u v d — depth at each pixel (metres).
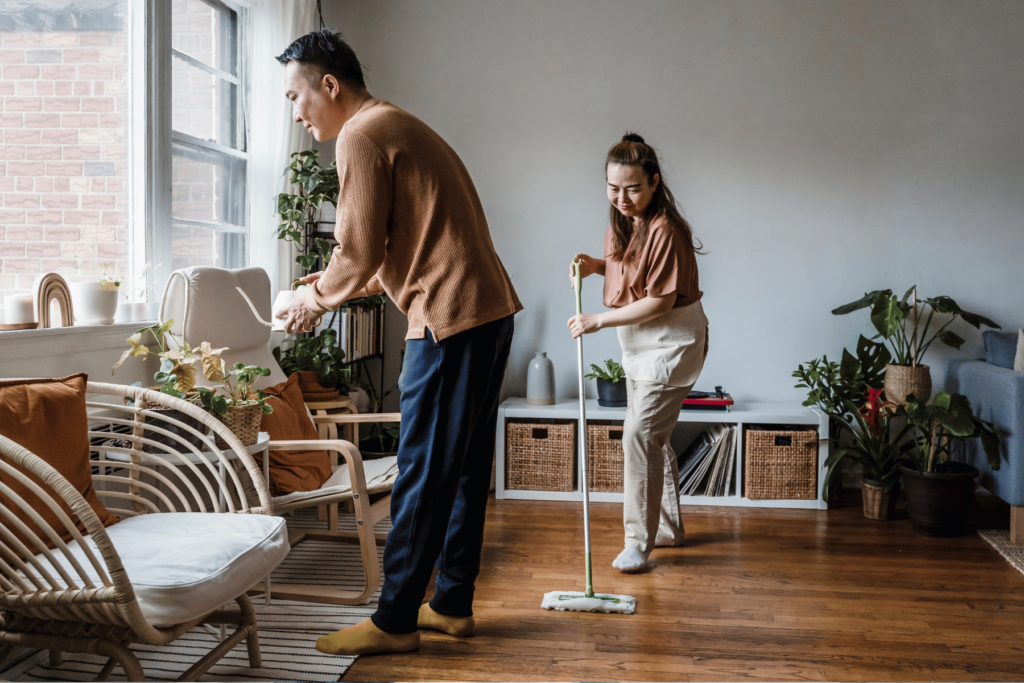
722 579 2.43
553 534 2.89
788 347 3.65
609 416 3.36
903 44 3.52
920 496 2.91
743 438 3.35
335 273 1.71
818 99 3.57
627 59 3.65
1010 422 2.75
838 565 2.57
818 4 3.54
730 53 3.60
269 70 3.29
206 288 2.48
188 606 1.37
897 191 3.56
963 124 3.51
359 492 2.16
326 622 2.07
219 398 1.97
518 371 3.81
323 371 3.15
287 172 3.38
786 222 3.62
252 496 2.29
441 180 1.73
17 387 1.63
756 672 1.82
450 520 1.99
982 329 3.54
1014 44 3.46
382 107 1.74
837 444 3.46
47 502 1.33
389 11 3.78
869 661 1.88
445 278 1.73
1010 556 2.63
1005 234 3.52
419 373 1.76
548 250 3.75
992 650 1.94
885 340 3.58
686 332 2.46
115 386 1.85
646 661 1.87
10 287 2.25
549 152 3.72
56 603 1.35
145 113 2.61
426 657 1.88
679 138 3.64
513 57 3.72
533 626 2.07
